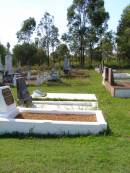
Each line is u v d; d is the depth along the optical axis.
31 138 7.27
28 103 11.45
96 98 14.91
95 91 18.70
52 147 6.59
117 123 9.30
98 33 69.38
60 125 7.52
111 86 17.33
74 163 5.65
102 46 69.06
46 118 8.62
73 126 7.54
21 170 5.29
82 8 68.62
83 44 69.75
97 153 6.21
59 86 21.88
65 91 18.53
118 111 11.49
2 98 8.32
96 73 41.66
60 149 6.44
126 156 6.06
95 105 12.71
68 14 68.88
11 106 8.77
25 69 41.50
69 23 69.44
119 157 6.00
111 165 5.58
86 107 12.22
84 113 9.19
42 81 23.62
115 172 5.27
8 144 6.78
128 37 68.00
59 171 5.28
